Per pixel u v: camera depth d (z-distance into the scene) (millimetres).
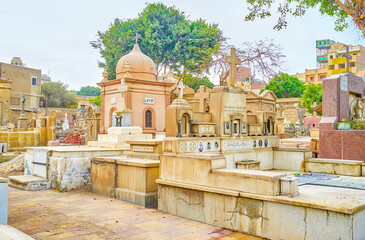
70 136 28641
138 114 22547
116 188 9141
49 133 24094
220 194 6359
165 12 42312
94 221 6750
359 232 4934
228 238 5668
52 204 8336
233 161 8789
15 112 54406
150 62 25062
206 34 39719
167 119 7953
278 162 10352
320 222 5008
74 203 8469
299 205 5207
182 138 7594
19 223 6578
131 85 22156
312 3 16625
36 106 63781
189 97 27594
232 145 8898
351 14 14875
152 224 6539
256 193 5816
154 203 8242
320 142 12156
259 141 9914
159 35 39594
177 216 7168
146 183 8203
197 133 8164
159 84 23734
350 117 13352
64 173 10094
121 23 44344
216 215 6422
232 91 9133
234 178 6164
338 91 12188
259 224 5727
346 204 4992
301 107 39688
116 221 6691
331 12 17406
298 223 5246
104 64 43500
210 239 5613
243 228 5957
